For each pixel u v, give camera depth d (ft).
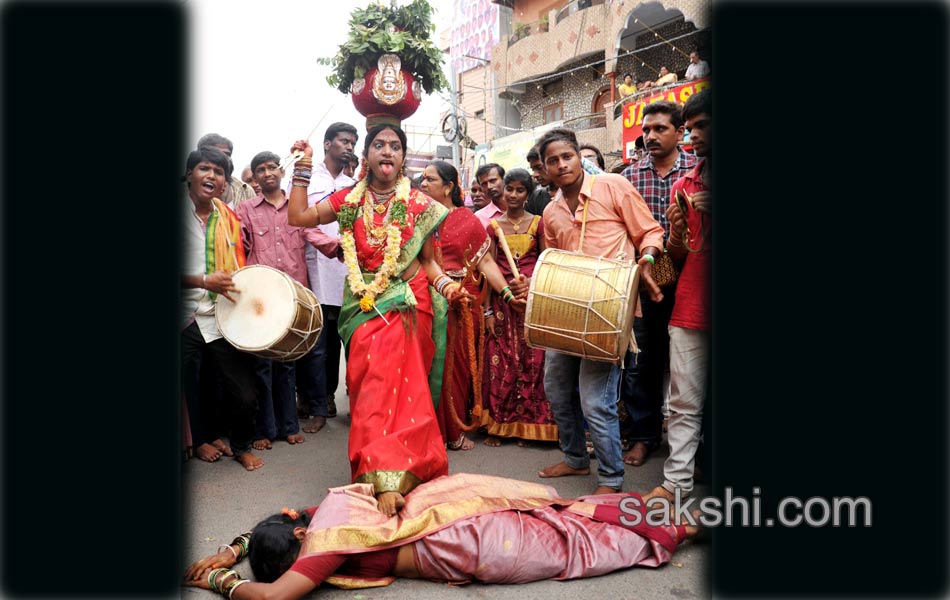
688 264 10.66
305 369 16.58
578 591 8.47
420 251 11.80
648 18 48.62
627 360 13.50
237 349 12.71
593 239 11.44
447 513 8.86
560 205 12.04
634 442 13.94
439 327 12.05
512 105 63.16
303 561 8.14
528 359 14.88
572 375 12.09
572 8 57.41
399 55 15.05
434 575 8.71
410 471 9.73
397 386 10.62
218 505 11.43
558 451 14.60
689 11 43.32
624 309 9.86
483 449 14.84
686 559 9.41
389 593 8.48
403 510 9.20
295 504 11.48
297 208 11.69
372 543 8.49
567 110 57.98
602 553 8.93
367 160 11.73
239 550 9.26
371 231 11.52
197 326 12.80
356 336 11.01
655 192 13.53
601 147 51.65
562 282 10.25
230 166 15.99
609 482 11.35
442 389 13.00
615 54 49.49
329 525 8.54
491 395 15.16
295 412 15.57
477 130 67.26
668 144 13.19
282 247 15.51
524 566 8.62
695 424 10.79
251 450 14.01
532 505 9.43
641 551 9.15
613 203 11.35
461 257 14.83
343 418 17.78
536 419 14.90
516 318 14.96
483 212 17.02
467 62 68.54
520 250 15.16
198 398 13.93
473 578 8.66
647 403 13.60
